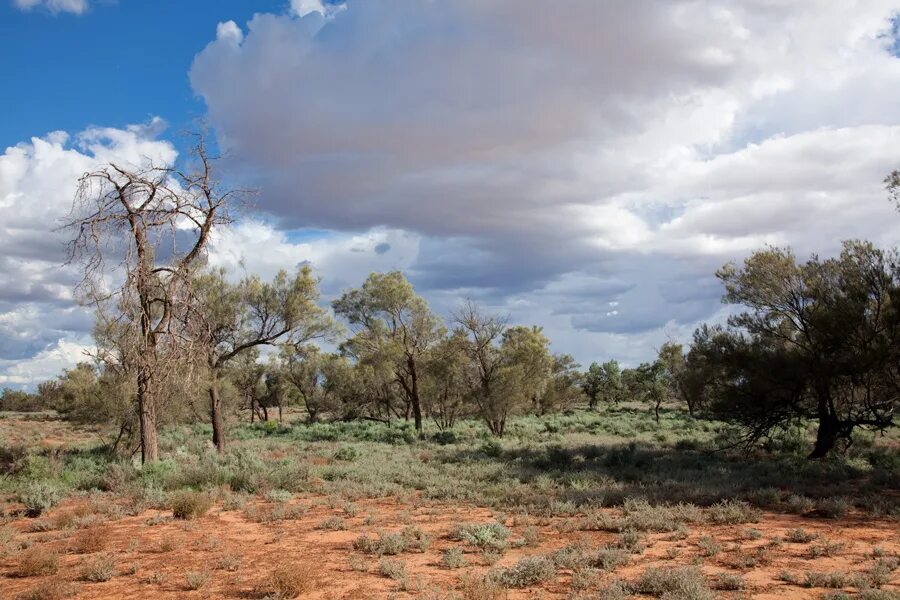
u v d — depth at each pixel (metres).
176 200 19.91
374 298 39.59
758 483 15.62
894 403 20.80
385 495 16.25
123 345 20.23
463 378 38.69
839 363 19.64
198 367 21.77
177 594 7.90
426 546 10.08
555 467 20.73
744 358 22.09
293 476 17.80
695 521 11.55
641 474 18.00
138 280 19.33
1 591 8.21
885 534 10.20
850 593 7.13
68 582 8.55
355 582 8.24
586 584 7.69
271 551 10.19
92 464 20.91
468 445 30.81
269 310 29.00
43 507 14.11
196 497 13.87
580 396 59.91
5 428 45.44
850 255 21.22
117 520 13.16
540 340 39.81
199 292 21.39
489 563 9.05
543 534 11.16
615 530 11.23
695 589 6.98
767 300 22.45
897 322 19.45
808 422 30.41
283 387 63.91
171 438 32.34
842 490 14.55
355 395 54.81
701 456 22.48
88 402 26.39
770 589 7.36
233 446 30.05
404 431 38.62
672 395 52.41
